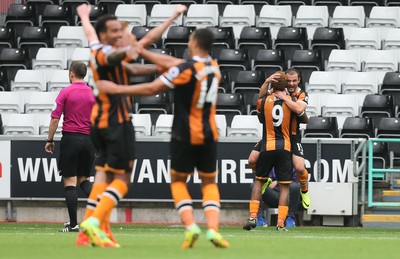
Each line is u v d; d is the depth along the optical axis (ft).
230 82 223.10
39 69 229.04
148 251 94.38
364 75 221.05
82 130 145.38
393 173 194.08
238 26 241.35
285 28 234.58
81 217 187.52
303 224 184.75
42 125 209.77
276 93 150.92
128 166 100.58
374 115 210.59
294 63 224.94
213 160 99.25
